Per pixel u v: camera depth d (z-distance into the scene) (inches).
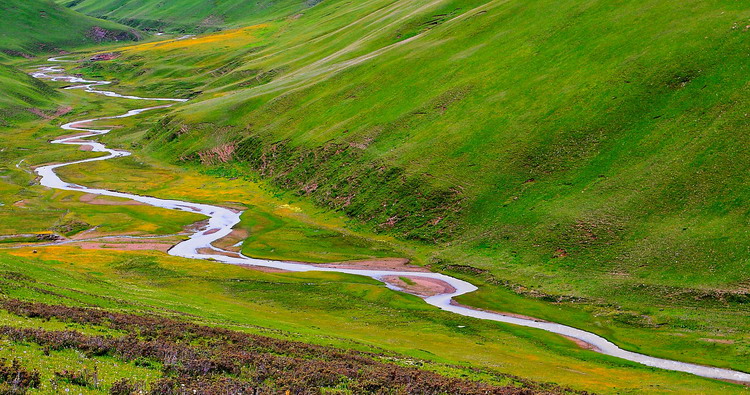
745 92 3117.6
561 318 2383.1
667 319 2229.3
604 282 2564.0
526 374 1681.8
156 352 1072.8
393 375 1270.9
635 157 3196.4
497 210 3385.8
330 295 2682.1
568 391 1460.4
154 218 4360.2
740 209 2588.6
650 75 3627.0
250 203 4665.4
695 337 2076.8
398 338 2101.4
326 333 2016.5
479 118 4210.1
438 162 3969.0
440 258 3191.4
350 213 4045.3
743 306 2186.3
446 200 3636.8
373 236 3686.0
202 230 4065.0
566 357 1955.0
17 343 957.8
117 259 3218.5
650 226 2755.9
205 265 3164.4
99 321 1373.0
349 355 1503.4
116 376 872.9
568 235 2928.2
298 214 4279.0
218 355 1177.4
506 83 4463.6
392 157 4252.0
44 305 1454.2
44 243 3745.1
